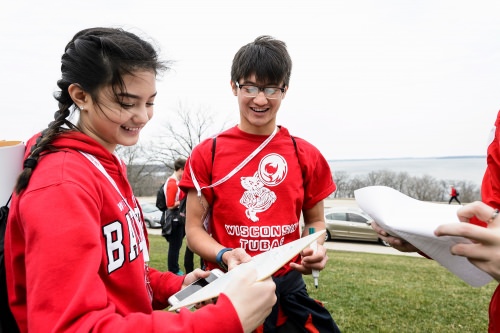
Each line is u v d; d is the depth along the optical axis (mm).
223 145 1767
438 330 3273
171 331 694
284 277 1604
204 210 1771
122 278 989
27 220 777
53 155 911
